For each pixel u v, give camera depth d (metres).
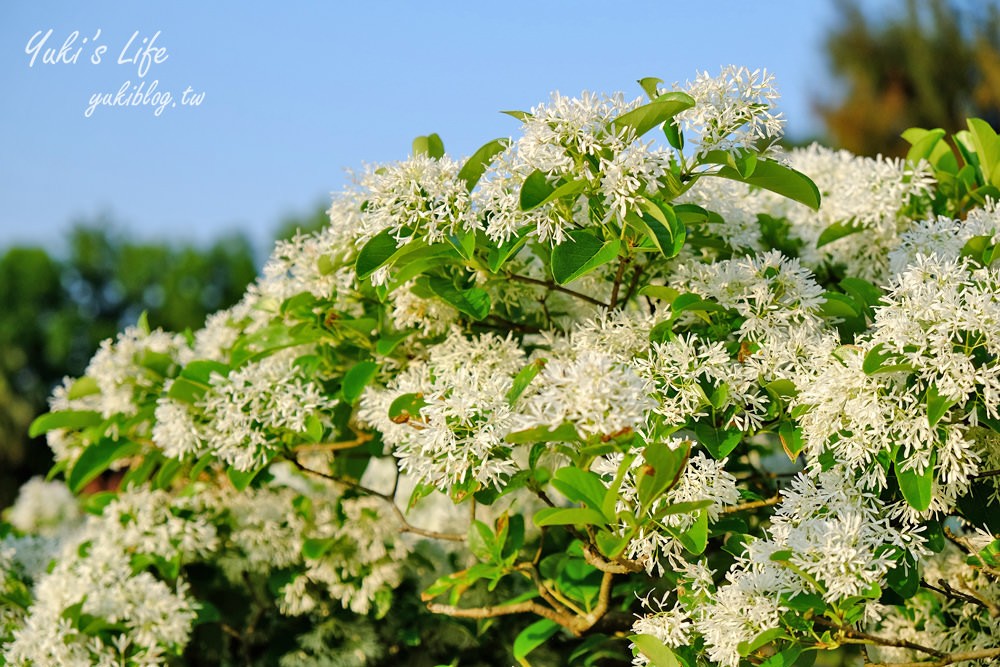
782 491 1.34
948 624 1.43
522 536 1.47
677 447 1.33
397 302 1.45
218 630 1.62
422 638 1.61
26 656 1.50
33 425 1.59
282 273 1.51
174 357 1.61
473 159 1.38
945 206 1.47
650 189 1.33
